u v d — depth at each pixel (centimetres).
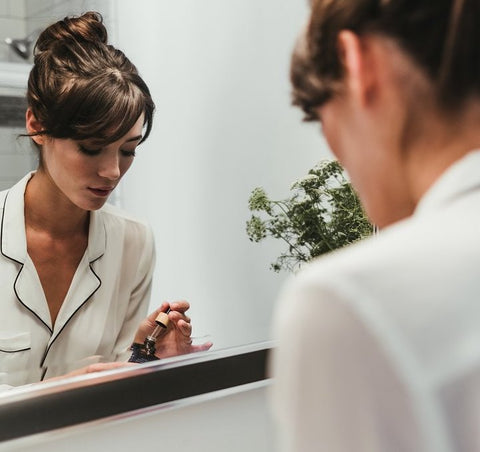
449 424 31
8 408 83
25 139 100
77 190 100
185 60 112
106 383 91
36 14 99
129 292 111
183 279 113
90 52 97
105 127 95
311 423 34
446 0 37
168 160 112
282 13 119
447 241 34
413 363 31
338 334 32
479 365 31
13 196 101
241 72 116
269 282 117
